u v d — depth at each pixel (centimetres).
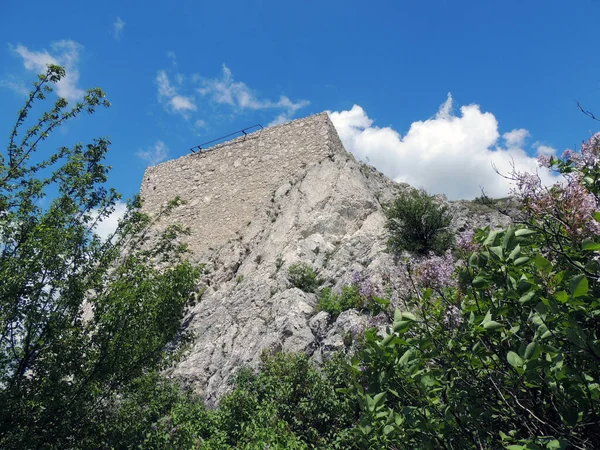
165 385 1238
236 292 1995
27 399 709
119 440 796
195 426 1045
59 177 854
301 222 2208
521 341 302
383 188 2548
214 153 2973
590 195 316
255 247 2298
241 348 1566
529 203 327
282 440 791
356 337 470
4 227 763
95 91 882
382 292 458
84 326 831
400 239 1778
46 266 755
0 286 708
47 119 844
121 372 829
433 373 326
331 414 920
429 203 1850
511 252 294
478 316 315
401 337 328
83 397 757
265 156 2761
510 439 275
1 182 787
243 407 1009
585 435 278
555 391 261
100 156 923
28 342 734
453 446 314
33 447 708
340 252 1948
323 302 1553
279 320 1554
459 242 401
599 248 261
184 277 935
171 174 3062
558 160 402
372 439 300
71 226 824
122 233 931
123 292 811
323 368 1060
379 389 325
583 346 236
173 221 2847
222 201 2759
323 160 2525
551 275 300
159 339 862
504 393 330
